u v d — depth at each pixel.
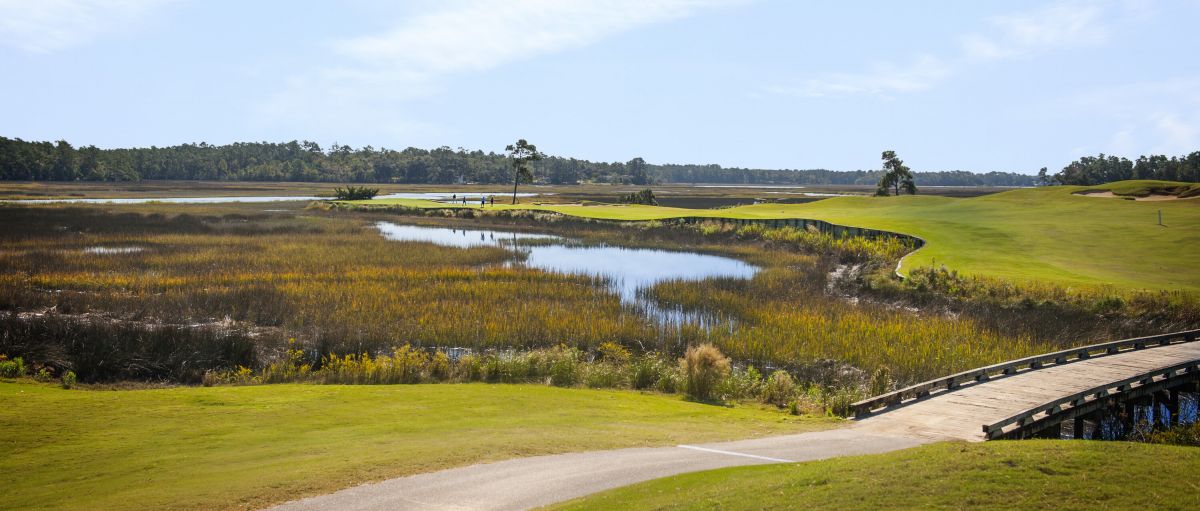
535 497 11.57
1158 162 181.38
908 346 27.50
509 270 43.66
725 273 48.19
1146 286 35.34
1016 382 21.48
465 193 165.50
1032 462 11.77
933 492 10.53
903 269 41.97
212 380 23.34
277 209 97.75
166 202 109.94
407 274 41.53
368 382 22.89
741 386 22.84
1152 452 12.38
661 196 159.62
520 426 16.91
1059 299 33.09
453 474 12.87
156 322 29.83
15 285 34.72
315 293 34.84
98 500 11.45
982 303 33.88
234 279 38.47
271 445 14.88
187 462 13.63
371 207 96.69
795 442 15.76
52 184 181.12
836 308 34.34
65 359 23.95
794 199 144.25
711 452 14.67
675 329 29.89
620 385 23.61
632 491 11.53
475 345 27.80
